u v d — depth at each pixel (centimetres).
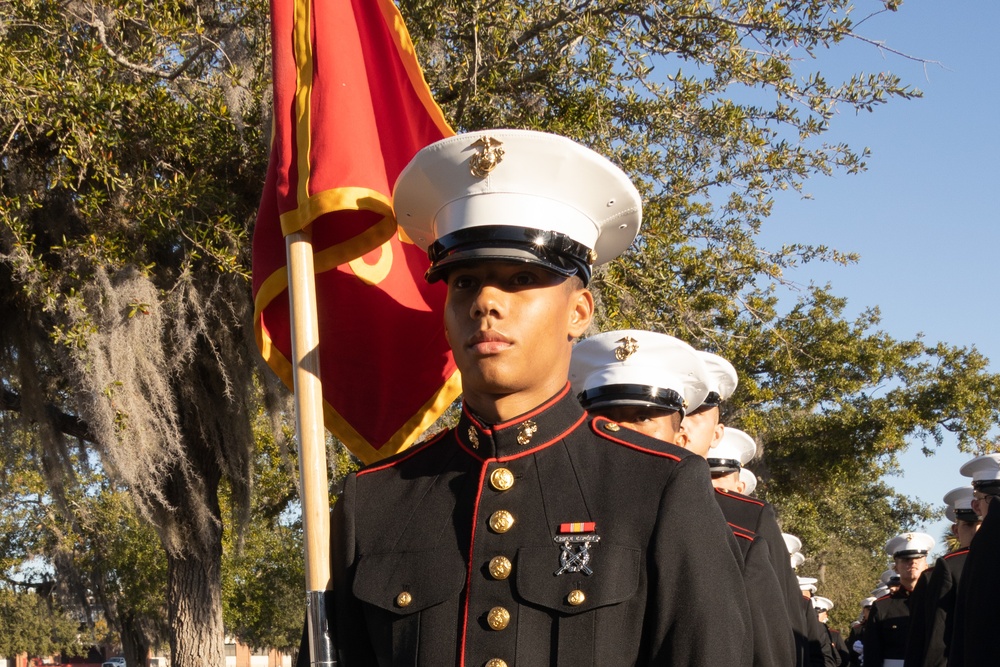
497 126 919
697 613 210
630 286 955
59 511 1018
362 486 249
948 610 625
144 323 826
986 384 1738
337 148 281
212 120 864
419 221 261
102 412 800
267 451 1280
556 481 229
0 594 2256
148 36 871
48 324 911
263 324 297
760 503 454
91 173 852
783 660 338
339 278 308
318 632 239
